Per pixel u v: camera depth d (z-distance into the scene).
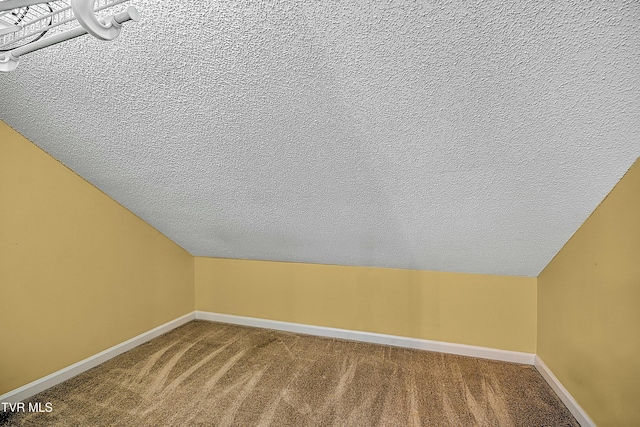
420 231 1.79
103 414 1.59
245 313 2.77
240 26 0.86
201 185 1.72
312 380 1.91
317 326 2.57
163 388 1.81
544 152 1.11
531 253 1.83
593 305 1.45
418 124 1.08
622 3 0.67
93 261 2.01
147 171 1.68
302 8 0.79
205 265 2.87
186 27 0.89
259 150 1.35
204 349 2.29
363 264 2.40
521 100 0.93
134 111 1.25
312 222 1.90
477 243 1.81
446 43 0.81
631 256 1.20
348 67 0.92
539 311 2.04
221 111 1.17
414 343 2.33
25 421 1.52
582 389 1.53
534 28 0.75
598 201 1.36
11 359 1.62
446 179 1.33
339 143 1.23
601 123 0.96
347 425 1.54
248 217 1.99
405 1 0.74
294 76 0.98
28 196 1.67
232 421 1.56
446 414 1.61
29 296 1.68
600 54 0.77
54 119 1.41
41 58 1.07
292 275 2.63
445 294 2.26
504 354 2.15
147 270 2.40
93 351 2.02
